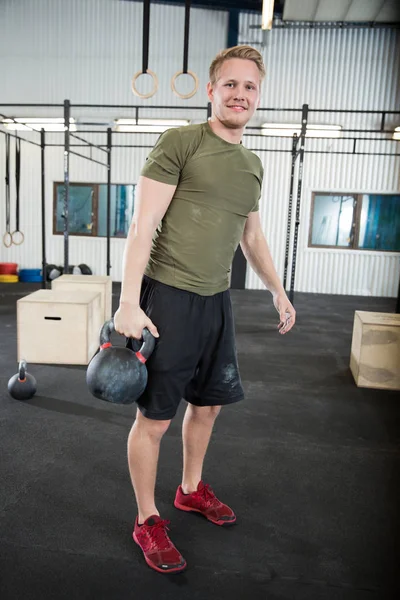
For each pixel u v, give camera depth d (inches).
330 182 320.5
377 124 312.2
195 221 52.6
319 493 76.3
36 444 89.1
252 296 305.7
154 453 57.2
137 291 49.3
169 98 325.1
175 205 52.8
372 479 81.7
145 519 58.9
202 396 60.8
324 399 121.6
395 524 68.7
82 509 68.9
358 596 54.4
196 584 55.2
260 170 56.0
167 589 54.2
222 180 51.6
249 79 49.1
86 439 92.0
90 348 142.3
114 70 324.8
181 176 51.8
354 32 306.0
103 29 320.8
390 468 86.0
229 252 56.4
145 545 58.1
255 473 82.0
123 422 100.7
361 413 112.7
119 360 49.4
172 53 320.2
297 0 268.8
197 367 60.2
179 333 53.9
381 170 315.9
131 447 57.1
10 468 79.9
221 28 315.0
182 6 313.3
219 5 304.3
